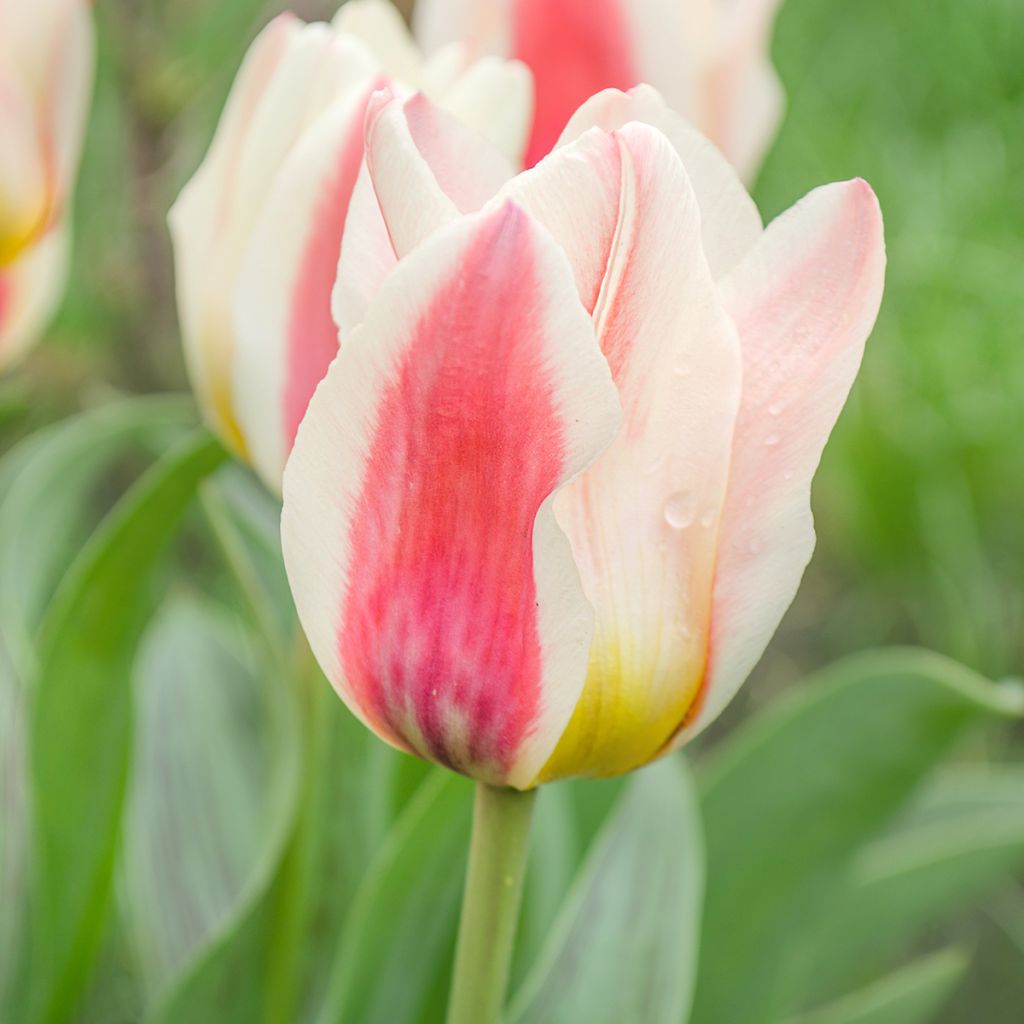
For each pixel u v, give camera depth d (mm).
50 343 913
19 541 622
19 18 523
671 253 362
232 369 450
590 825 597
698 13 510
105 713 517
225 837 608
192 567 941
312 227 434
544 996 477
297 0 821
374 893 481
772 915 579
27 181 540
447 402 357
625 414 367
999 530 1147
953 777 742
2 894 523
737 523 372
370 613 373
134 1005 663
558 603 365
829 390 370
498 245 349
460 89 430
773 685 1117
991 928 944
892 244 1242
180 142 846
